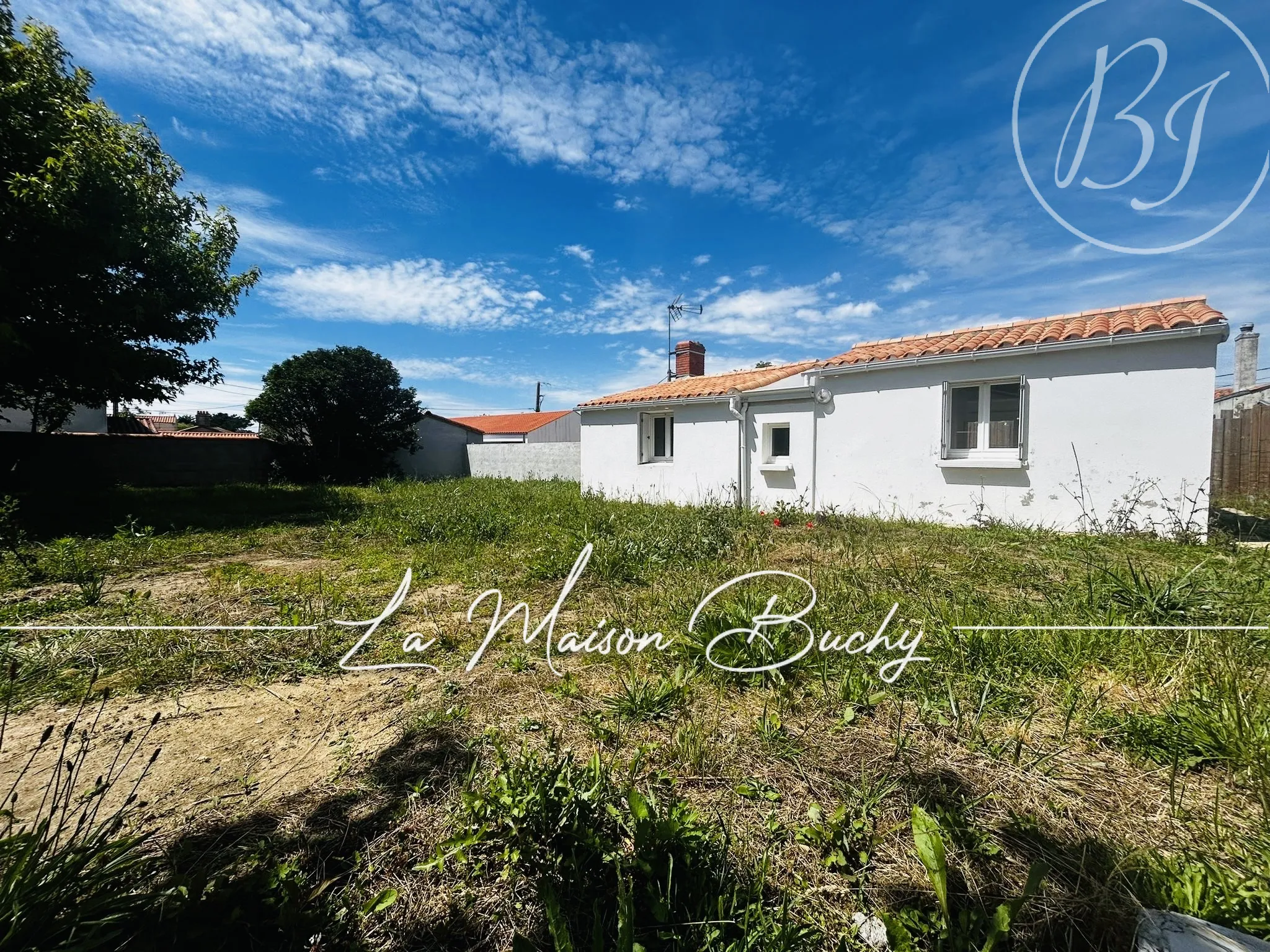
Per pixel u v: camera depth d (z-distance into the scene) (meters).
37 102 7.88
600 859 1.60
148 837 1.59
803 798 1.97
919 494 7.74
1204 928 1.24
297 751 2.31
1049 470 6.62
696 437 10.56
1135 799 1.90
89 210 8.32
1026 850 1.69
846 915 1.50
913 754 2.20
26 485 12.25
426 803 1.96
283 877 1.57
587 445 12.62
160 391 10.76
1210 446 5.69
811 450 8.91
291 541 7.20
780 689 2.78
